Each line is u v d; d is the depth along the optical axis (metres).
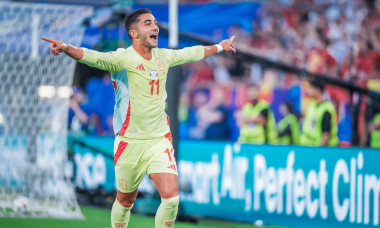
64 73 26.17
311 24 40.91
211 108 39.69
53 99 26.44
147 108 14.58
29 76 26.69
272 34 41.66
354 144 28.41
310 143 30.02
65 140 26.27
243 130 33.28
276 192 22.69
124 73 14.29
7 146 27.06
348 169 20.56
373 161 19.89
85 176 28.34
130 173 15.07
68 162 28.84
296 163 22.03
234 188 24.14
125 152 14.88
